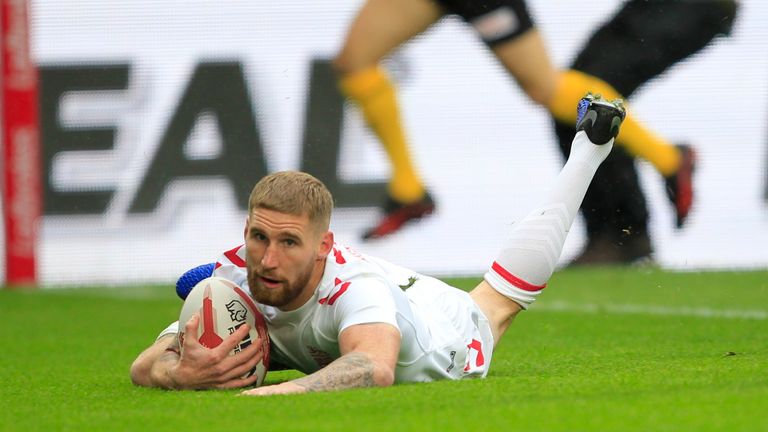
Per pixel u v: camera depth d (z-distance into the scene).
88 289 41.84
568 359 20.91
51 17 42.50
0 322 33.19
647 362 18.80
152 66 42.66
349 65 42.03
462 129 42.12
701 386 14.48
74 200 42.62
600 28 41.44
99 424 13.27
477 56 42.03
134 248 42.59
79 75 42.56
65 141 42.62
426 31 41.94
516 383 15.28
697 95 41.38
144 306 36.81
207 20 42.59
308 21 42.34
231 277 16.36
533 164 42.09
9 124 42.41
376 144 42.09
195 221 42.56
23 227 42.66
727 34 41.66
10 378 20.03
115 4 42.53
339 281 15.37
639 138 40.69
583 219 41.19
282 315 15.63
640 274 40.09
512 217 42.16
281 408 13.41
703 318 29.97
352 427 12.09
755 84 41.75
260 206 14.80
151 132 42.56
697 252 41.25
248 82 42.47
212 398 14.58
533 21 41.56
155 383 16.20
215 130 42.53
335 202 41.97
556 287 38.19
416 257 42.06
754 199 41.66
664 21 41.22
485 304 18.50
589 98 19.50
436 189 42.12
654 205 41.03
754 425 11.52
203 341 15.62
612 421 11.98
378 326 14.98
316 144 42.25
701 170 41.47
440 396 14.02
